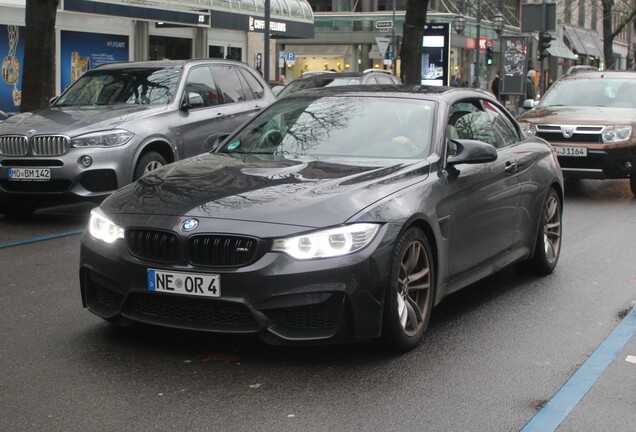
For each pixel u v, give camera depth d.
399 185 5.25
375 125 6.06
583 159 12.49
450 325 5.86
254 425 4.07
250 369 4.84
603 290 6.94
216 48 28.11
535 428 4.09
